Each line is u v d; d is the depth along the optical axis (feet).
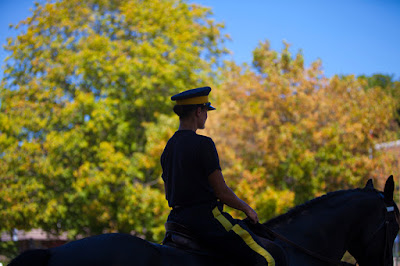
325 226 13.92
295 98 54.49
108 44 64.95
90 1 72.08
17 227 62.69
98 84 65.77
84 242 9.62
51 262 9.09
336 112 54.60
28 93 64.23
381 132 58.95
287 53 58.95
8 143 62.69
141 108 65.87
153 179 63.16
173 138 11.78
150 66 62.80
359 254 14.49
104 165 58.08
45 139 62.64
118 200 60.49
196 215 11.07
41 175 61.21
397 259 52.54
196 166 11.15
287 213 14.01
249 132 54.65
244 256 11.02
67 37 69.10
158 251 10.19
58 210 59.26
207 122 53.88
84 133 62.49
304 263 13.01
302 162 51.08
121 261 9.45
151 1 70.38
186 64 66.90
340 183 53.88
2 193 60.23
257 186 49.98
